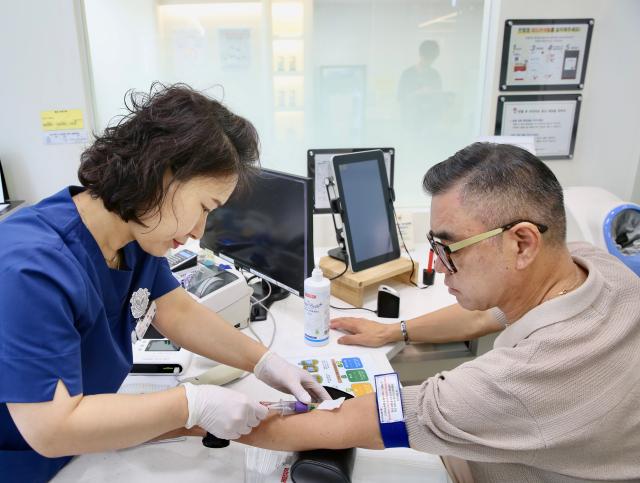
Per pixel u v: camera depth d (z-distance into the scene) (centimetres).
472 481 94
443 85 225
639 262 155
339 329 141
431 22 217
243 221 156
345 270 161
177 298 109
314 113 227
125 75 216
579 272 83
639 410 72
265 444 88
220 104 79
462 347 152
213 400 79
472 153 80
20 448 83
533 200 74
